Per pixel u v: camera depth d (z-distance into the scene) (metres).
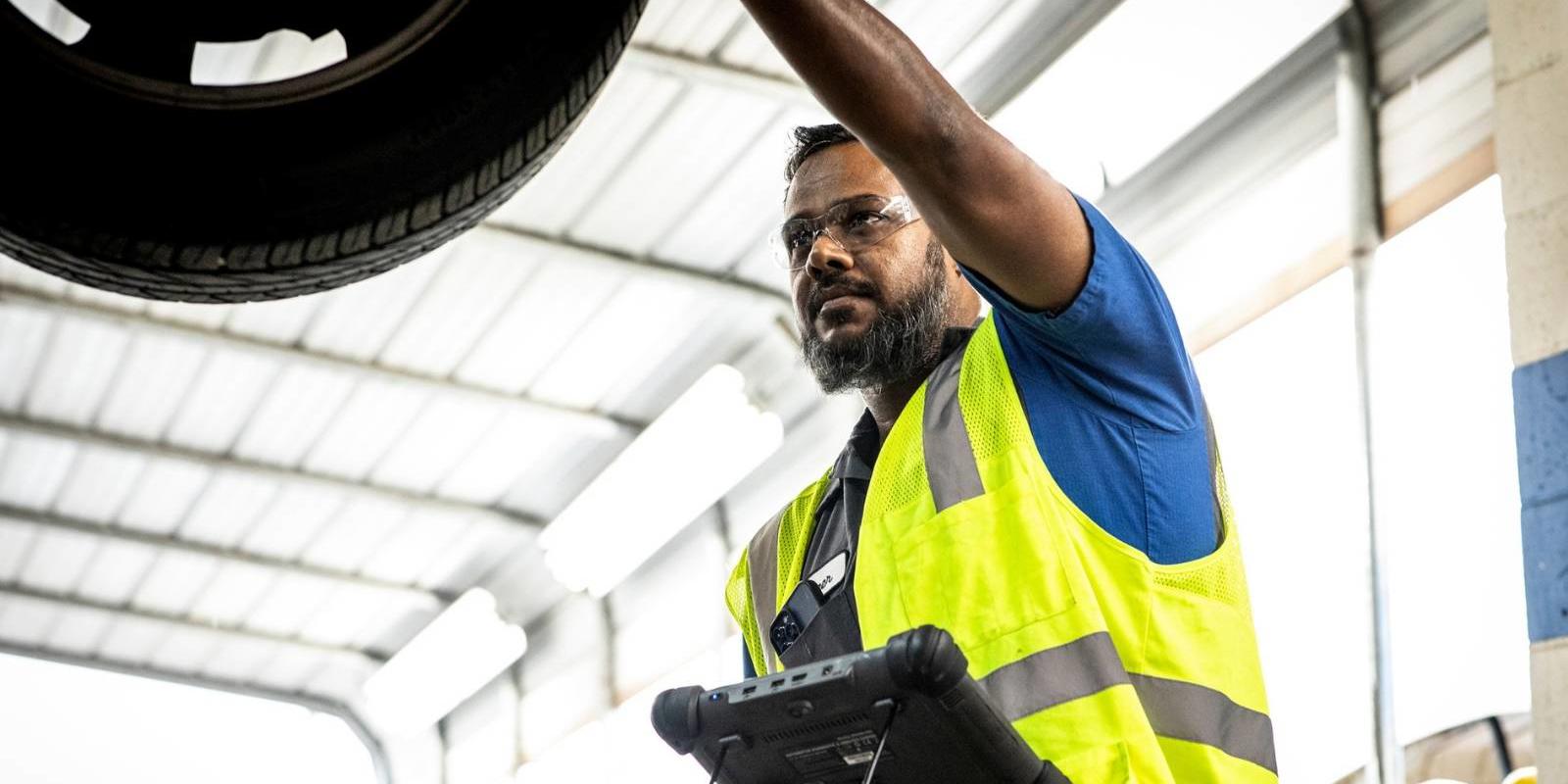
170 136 1.95
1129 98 6.63
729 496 9.59
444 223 1.97
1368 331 5.70
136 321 8.70
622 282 8.52
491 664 11.27
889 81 1.80
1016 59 7.00
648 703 10.07
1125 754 1.76
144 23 2.05
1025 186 1.87
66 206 1.92
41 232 1.92
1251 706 1.96
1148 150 6.73
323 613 11.77
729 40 7.18
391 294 8.60
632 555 9.75
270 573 11.19
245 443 9.94
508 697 11.50
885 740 1.57
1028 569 1.89
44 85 1.94
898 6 6.87
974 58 7.06
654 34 7.11
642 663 10.22
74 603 11.54
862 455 2.28
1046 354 2.01
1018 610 1.88
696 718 1.72
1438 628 5.11
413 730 11.97
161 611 11.71
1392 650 5.20
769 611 2.30
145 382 9.38
